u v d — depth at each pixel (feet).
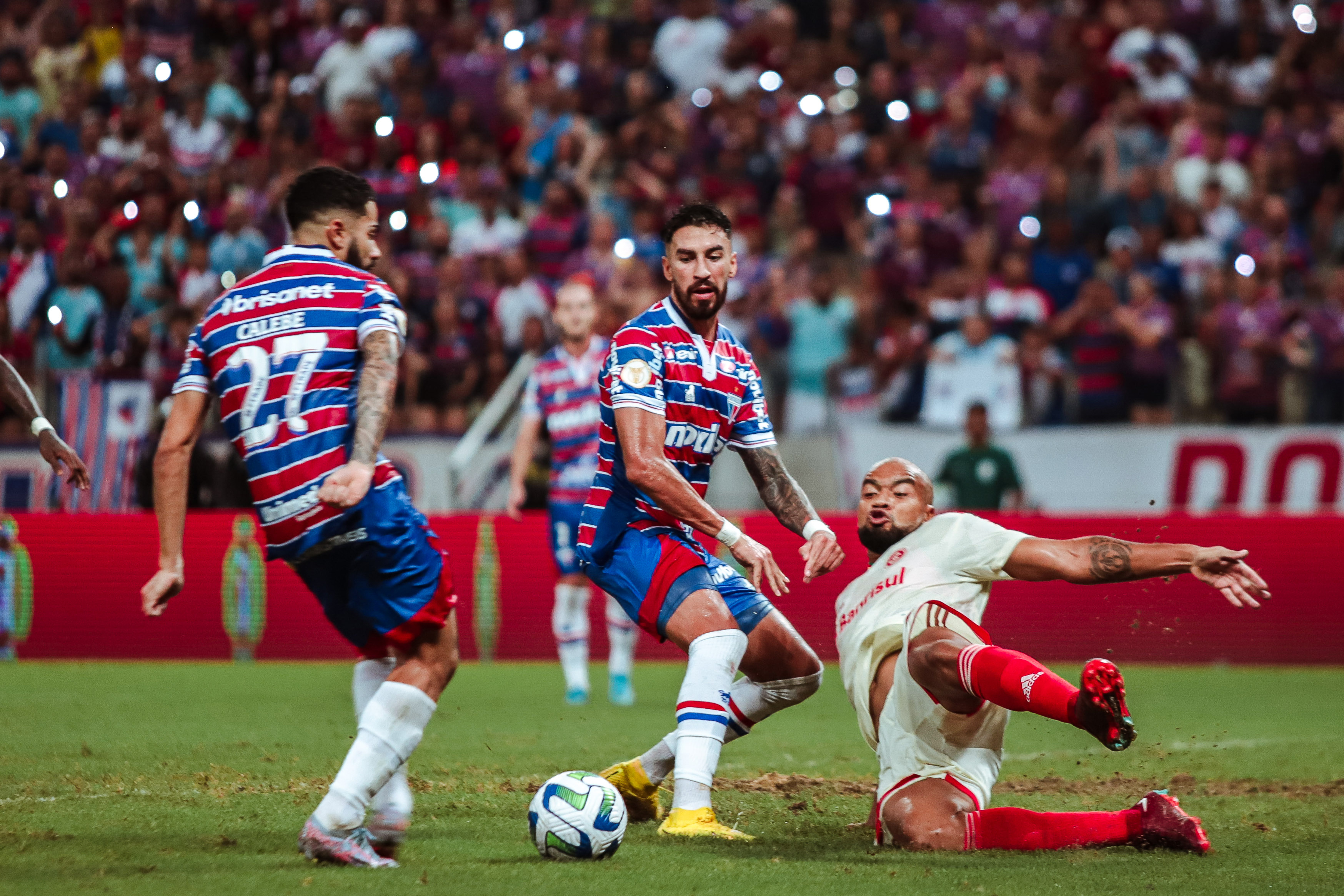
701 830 49.88
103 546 142.41
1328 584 135.85
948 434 148.87
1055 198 182.19
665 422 52.75
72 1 223.51
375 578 44.39
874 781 65.87
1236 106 209.67
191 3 220.23
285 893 39.01
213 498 145.48
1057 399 156.35
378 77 207.92
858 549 135.54
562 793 45.27
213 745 77.25
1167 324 161.27
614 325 159.94
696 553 54.24
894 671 49.26
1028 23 229.45
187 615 141.38
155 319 167.53
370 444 42.34
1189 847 46.21
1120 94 200.34
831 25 225.56
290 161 196.24
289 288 45.03
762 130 202.28
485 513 144.56
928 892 39.93
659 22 224.12
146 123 200.64
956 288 167.94
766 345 166.61
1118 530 133.28
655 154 199.93
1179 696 110.32
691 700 50.78
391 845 46.11
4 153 204.33
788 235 193.88
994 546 48.29
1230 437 145.79
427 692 44.96
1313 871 43.55
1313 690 114.62
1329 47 214.28
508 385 152.05
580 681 106.11
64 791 60.64
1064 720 42.06
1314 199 196.34
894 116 202.59
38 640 142.20
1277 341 158.61
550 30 219.82
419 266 177.17
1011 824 46.83
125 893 38.88
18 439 150.82
